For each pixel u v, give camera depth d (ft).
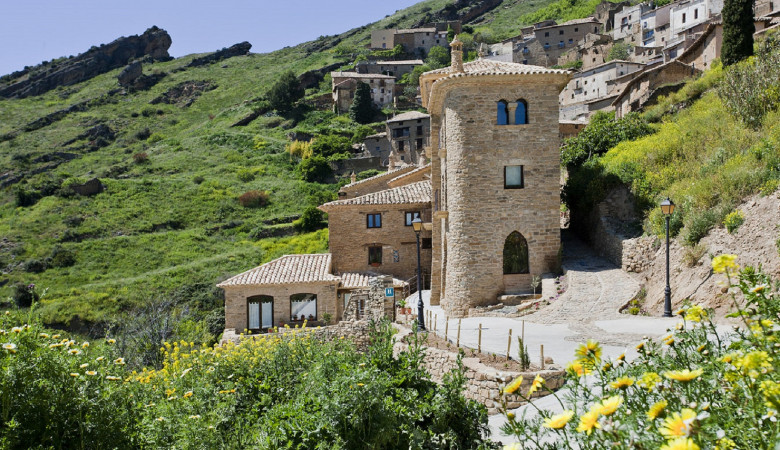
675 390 17.40
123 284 189.37
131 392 35.27
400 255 137.49
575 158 119.24
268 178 307.17
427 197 138.72
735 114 94.32
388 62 481.87
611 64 276.21
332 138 351.67
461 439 32.45
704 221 71.05
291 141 363.76
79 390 27.04
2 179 348.18
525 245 92.48
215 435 29.73
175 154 359.46
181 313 135.64
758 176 70.28
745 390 14.52
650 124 120.47
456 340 63.52
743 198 69.97
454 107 93.71
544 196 92.53
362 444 28.48
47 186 274.98
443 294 105.29
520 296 87.76
